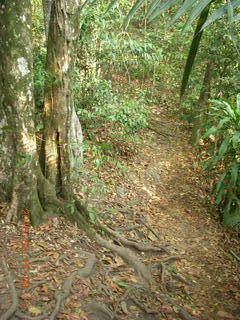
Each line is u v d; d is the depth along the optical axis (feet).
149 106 42.16
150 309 15.55
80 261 16.29
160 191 27.66
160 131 37.58
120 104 28.45
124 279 16.89
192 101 39.40
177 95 44.68
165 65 40.73
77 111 25.32
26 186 16.71
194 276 19.44
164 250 20.53
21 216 16.83
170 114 42.22
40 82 16.97
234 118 21.85
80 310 13.73
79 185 21.57
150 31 38.06
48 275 14.73
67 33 16.42
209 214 26.03
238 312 17.37
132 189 25.89
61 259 15.83
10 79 15.31
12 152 16.34
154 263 19.33
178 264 19.99
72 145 19.08
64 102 17.57
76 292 14.53
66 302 13.82
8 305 12.55
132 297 15.89
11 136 16.11
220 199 24.11
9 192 16.80
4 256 14.80
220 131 23.93
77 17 16.56
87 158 24.72
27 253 15.39
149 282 17.48
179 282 18.51
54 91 17.29
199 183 29.89
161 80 45.88
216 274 20.07
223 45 27.68
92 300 14.53
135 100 34.99
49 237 16.72
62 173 18.45
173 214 25.02
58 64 16.83
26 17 14.98
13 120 15.85
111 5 4.02
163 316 15.66
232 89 28.58
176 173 30.89
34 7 30.68
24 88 15.61
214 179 28.17
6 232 15.94
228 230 24.59
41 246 16.05
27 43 15.24
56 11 16.03
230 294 18.67
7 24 14.67
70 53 16.94
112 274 16.98
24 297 13.26
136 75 42.91
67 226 17.87
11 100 15.56
